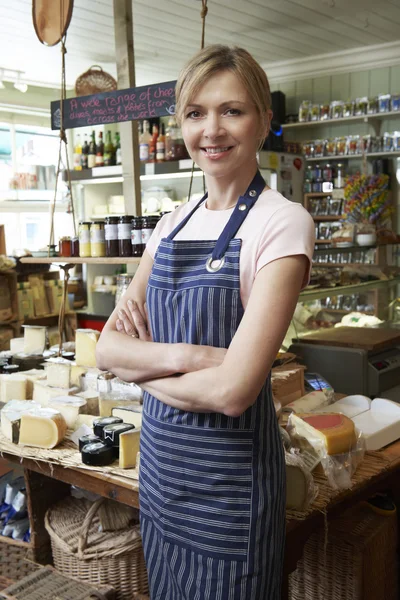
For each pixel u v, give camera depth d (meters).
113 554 2.04
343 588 1.96
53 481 2.41
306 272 1.22
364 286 3.83
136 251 2.51
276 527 1.30
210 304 1.24
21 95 6.81
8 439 2.20
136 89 2.73
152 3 4.58
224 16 4.91
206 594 1.28
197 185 6.97
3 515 2.55
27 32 5.10
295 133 6.70
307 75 6.46
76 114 2.96
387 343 3.00
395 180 6.08
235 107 1.24
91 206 6.86
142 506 1.44
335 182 6.03
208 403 1.19
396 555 2.17
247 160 1.29
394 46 5.75
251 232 1.24
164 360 1.26
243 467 1.25
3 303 4.80
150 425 1.36
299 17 4.97
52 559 2.42
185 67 1.27
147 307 1.39
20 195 6.77
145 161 4.72
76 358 2.66
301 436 1.78
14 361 2.95
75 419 2.24
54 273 5.34
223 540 1.26
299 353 3.05
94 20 4.82
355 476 1.76
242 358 1.15
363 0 4.61
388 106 5.69
